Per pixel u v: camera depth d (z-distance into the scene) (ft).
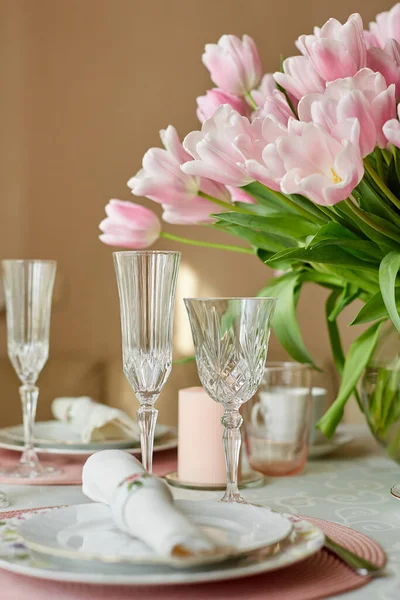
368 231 2.97
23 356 3.71
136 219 3.54
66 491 3.22
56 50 10.58
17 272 3.66
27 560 1.95
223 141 2.79
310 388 3.68
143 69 10.54
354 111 2.48
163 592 1.88
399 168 2.84
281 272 4.19
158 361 2.69
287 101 3.10
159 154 3.20
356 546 2.27
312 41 2.75
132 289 2.66
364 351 3.36
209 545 1.82
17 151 10.61
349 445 4.43
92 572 1.88
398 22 2.98
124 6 10.54
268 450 3.58
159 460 3.87
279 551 2.01
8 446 3.90
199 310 2.70
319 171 2.59
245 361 2.70
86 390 7.74
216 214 3.34
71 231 10.61
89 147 10.59
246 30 10.37
